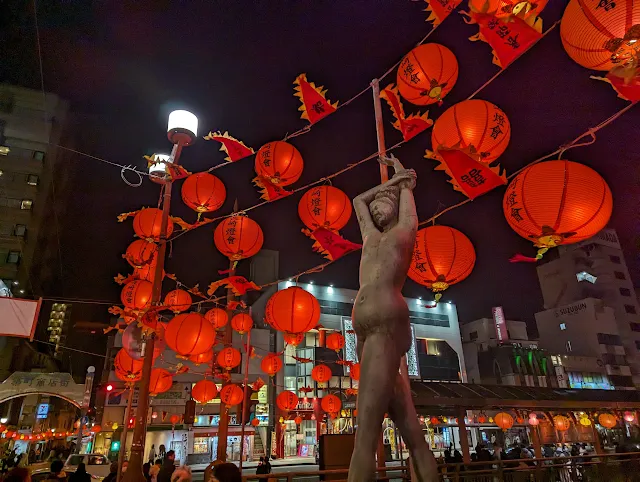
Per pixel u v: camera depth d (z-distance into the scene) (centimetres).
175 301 1037
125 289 1034
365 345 299
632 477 1183
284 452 3512
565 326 4575
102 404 3112
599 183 453
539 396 1489
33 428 3581
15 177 3384
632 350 4484
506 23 404
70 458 1856
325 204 724
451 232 586
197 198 875
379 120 708
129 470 859
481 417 3503
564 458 1173
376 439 268
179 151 1097
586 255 4828
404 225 334
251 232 844
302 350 3772
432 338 4244
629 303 4688
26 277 3438
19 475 445
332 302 4012
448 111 537
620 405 1587
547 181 456
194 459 3086
